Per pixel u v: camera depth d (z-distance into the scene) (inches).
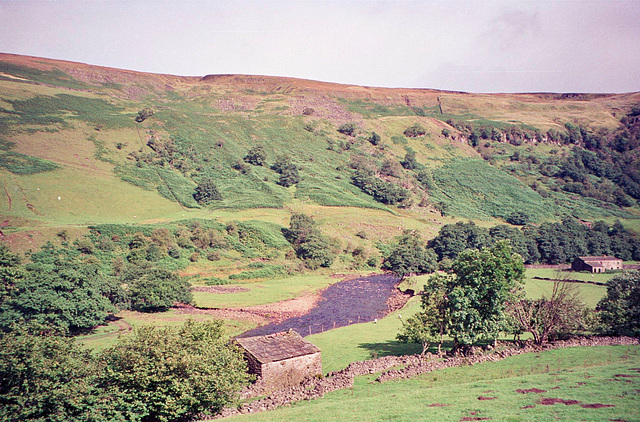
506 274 1845.5
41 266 2847.0
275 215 6269.7
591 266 4977.9
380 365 1657.2
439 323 1801.2
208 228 5319.9
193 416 1168.8
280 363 1547.7
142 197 5925.2
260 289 4101.9
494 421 901.2
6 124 6481.3
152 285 3139.8
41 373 946.7
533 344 1785.2
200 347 1224.2
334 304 3668.8
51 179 5472.4
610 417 860.6
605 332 1907.0
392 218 6796.3
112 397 1034.1
